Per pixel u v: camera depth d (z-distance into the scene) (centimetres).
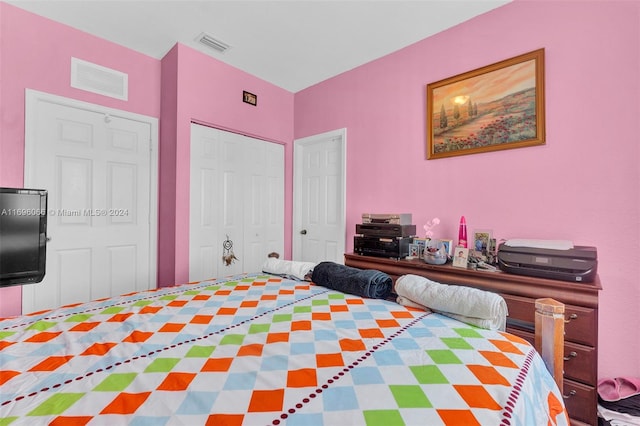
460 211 213
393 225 212
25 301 199
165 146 258
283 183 340
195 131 260
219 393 65
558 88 174
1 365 76
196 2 194
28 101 200
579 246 160
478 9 200
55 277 212
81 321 105
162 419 57
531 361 83
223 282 164
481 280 164
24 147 199
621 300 157
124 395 64
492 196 199
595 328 131
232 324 105
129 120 249
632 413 139
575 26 169
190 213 256
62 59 214
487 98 200
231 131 288
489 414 59
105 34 229
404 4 196
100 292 233
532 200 183
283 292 144
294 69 287
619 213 157
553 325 98
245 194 302
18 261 194
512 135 189
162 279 261
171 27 222
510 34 191
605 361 161
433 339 92
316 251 322
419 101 236
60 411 58
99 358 80
